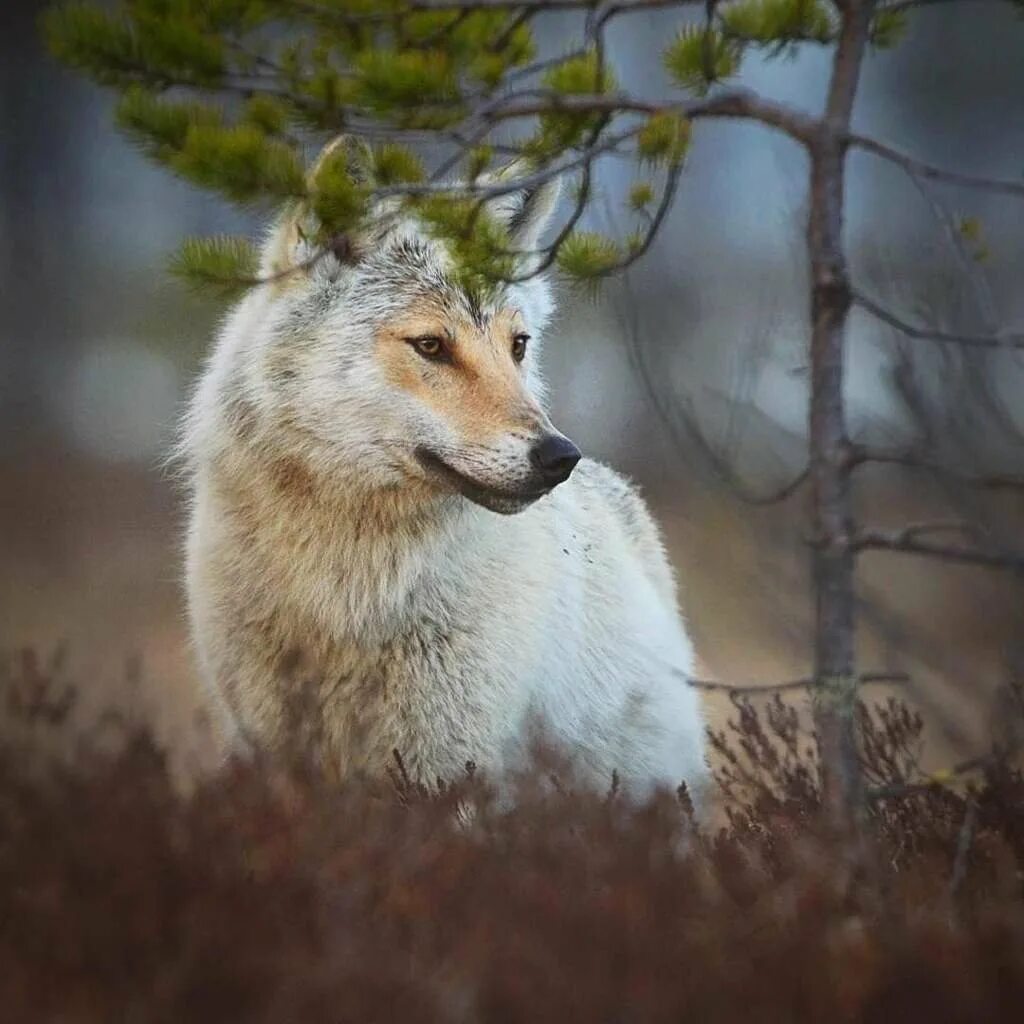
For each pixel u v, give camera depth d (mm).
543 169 10453
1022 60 49594
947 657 9469
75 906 7625
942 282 9703
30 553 28094
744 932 7594
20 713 9547
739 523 10141
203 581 11898
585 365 30141
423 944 7484
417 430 11453
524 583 11711
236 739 11734
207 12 9312
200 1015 6930
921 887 8445
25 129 52406
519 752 11641
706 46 9328
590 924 7547
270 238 12508
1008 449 9008
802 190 12414
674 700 13445
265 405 11680
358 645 11406
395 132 9477
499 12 9930
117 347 43594
